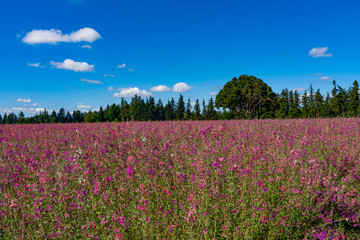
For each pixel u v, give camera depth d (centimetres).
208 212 357
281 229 365
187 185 450
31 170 512
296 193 411
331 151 549
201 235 330
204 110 10069
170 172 482
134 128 1073
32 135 990
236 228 346
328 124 1034
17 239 327
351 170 470
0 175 488
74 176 470
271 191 418
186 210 375
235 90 5438
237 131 902
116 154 569
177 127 1059
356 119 1395
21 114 12025
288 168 455
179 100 9888
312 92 8244
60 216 369
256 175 455
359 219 399
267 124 1180
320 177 430
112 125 1359
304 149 578
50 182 432
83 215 375
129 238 345
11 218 360
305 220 396
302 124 1162
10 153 654
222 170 461
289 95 7569
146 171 476
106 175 476
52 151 660
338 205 403
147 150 569
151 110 8356
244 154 554
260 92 5216
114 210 376
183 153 619
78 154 595
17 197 402
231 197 388
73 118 11350
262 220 360
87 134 917
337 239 367
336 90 7012
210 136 737
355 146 613
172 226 339
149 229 338
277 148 590
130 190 429
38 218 352
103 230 346
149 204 381
